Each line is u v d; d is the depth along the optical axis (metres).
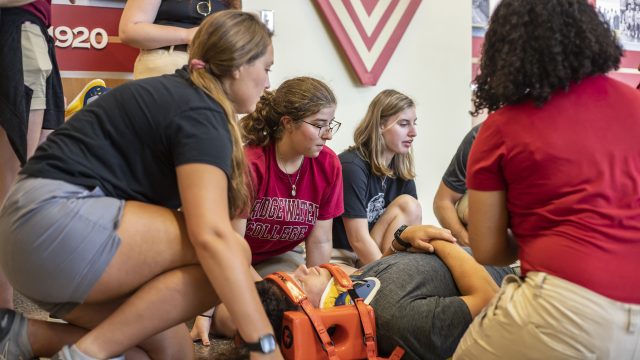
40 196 1.29
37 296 1.36
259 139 2.16
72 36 2.82
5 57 1.94
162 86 1.41
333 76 3.38
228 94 1.49
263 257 2.32
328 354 1.52
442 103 3.66
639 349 1.17
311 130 2.07
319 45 3.33
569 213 1.23
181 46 2.51
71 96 2.84
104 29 2.87
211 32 1.46
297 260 2.38
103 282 1.33
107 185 1.36
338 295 1.70
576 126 1.25
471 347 1.34
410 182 2.79
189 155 1.33
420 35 3.57
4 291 1.84
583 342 1.17
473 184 1.38
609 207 1.21
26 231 1.29
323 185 2.27
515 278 1.33
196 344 1.96
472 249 1.45
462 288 1.72
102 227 1.31
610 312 1.16
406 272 1.71
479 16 3.82
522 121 1.29
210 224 1.30
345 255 2.64
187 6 2.50
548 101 1.28
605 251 1.18
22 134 1.93
